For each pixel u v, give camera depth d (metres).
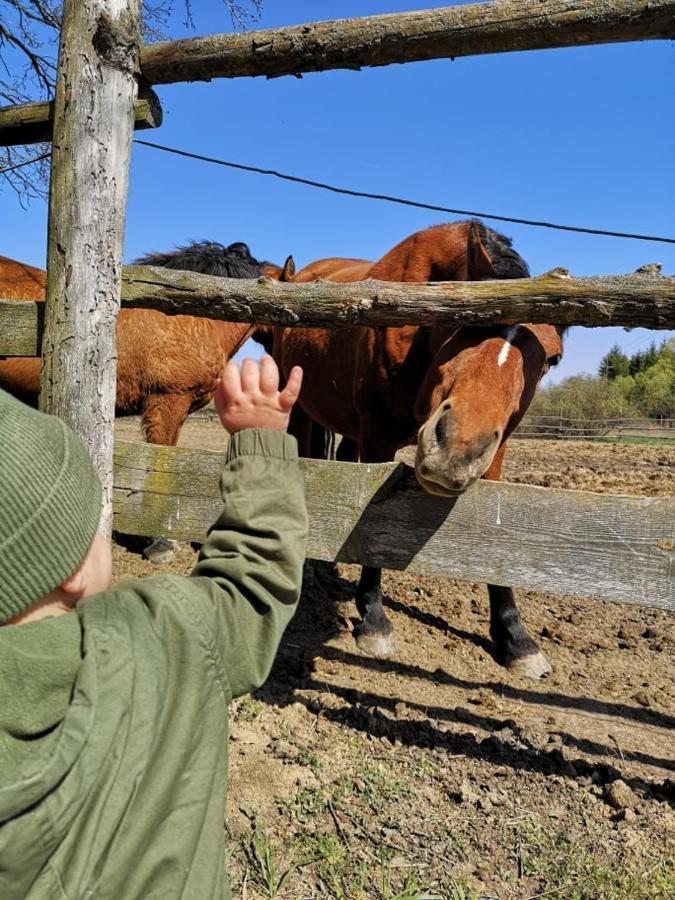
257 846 2.11
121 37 2.53
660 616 4.76
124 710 0.83
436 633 4.15
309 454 6.10
